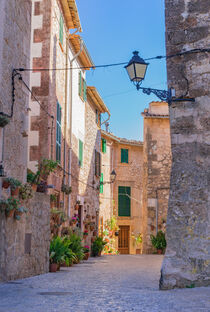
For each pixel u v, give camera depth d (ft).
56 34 51.39
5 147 30.71
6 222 29.27
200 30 29.32
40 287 26.68
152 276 34.86
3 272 28.81
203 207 27.09
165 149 80.69
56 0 51.24
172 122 29.14
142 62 28.66
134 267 44.93
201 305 19.43
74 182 62.44
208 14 29.32
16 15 33.40
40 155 46.26
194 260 26.17
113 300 21.25
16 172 33.12
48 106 46.93
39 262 36.22
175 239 26.91
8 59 31.53
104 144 100.78
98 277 33.78
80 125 67.62
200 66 28.91
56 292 24.31
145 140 81.82
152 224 78.64
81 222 67.77
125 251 111.65
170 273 25.89
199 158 28.07
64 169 55.26
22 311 17.98
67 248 45.80
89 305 19.67
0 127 29.25
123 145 112.27
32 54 47.96
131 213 112.57
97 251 72.54
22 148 34.65
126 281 30.76
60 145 52.80
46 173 40.37
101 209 98.99
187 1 30.04
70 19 57.62
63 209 50.57
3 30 30.37
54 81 50.37
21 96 34.45
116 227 106.22
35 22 48.57
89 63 68.28
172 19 30.27
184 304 19.77
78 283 29.27
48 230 39.09
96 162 80.53
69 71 59.52
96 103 79.92
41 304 19.90
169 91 29.07
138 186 114.52
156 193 79.36
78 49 63.26
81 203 66.85
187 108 28.86
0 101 29.89
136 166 114.73
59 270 40.68
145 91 28.91
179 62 29.55
